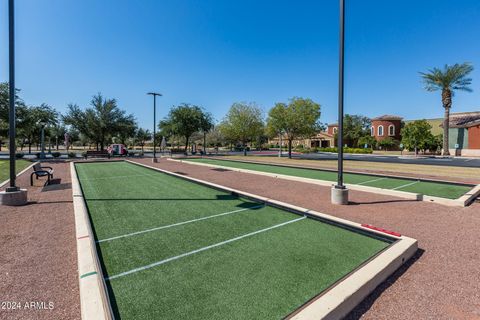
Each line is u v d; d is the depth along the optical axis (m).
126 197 8.38
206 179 12.51
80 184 10.85
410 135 40.41
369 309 2.89
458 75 34.75
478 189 9.18
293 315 2.56
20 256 4.09
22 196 7.21
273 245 4.52
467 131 38.81
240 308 2.81
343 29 7.14
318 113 29.02
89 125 33.56
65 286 3.28
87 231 4.89
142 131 65.31
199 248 4.40
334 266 3.75
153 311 2.77
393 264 3.68
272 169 17.36
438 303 3.00
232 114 38.12
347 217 6.29
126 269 3.68
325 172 15.64
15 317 2.71
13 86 7.19
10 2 6.98
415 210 6.92
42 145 27.06
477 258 4.13
